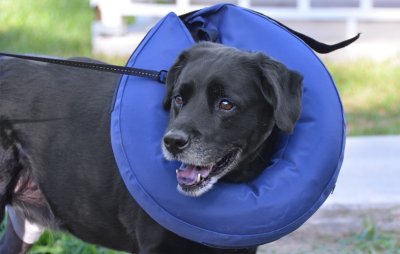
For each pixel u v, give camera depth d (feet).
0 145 16.46
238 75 14.06
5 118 16.46
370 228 21.81
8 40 43.16
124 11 42.45
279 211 14.42
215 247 14.67
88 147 15.85
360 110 35.12
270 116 14.51
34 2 51.06
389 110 35.24
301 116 14.93
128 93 15.03
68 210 16.48
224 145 14.05
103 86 16.16
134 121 14.75
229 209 14.32
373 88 37.91
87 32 45.42
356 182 25.52
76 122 16.03
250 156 14.73
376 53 42.60
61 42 43.37
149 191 14.37
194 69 14.19
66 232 17.17
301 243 21.84
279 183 14.55
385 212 23.50
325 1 47.98
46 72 16.61
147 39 15.71
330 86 15.20
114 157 15.47
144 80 15.16
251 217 14.33
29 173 16.72
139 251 15.53
